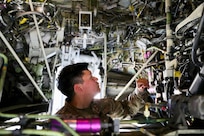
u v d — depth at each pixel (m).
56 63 3.30
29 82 2.90
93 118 1.29
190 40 2.03
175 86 2.09
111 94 3.91
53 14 2.73
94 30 3.10
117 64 3.54
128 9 3.07
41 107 2.83
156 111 2.37
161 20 2.73
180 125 1.38
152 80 3.09
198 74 1.62
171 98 1.60
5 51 2.51
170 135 1.35
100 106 2.21
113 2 2.97
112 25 3.12
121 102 2.38
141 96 2.40
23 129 1.10
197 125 1.62
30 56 3.08
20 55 2.93
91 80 2.01
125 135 1.75
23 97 2.89
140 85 2.43
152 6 2.78
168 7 2.27
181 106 1.43
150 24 2.85
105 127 1.28
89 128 1.25
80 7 3.06
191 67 1.98
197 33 1.47
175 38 2.21
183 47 2.11
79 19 2.94
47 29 2.93
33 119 1.41
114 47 3.38
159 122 1.76
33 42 3.02
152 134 1.40
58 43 3.15
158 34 2.94
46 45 3.13
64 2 2.98
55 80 3.17
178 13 2.32
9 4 2.50
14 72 2.79
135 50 3.34
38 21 2.71
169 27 2.24
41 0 2.66
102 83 3.41
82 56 3.42
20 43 2.91
